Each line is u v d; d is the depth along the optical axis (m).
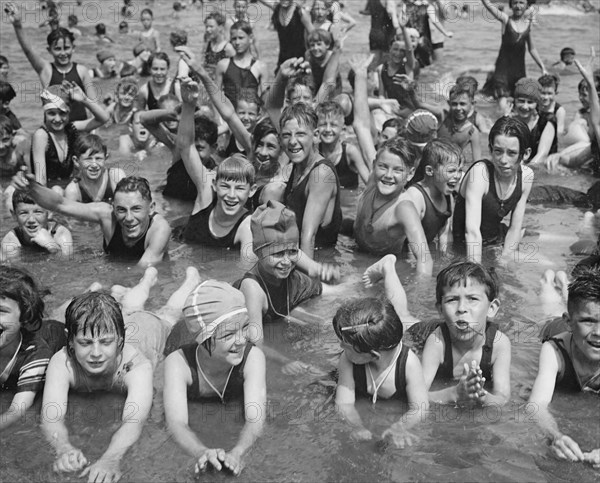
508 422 2.52
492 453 2.41
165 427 2.49
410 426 2.50
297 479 2.32
